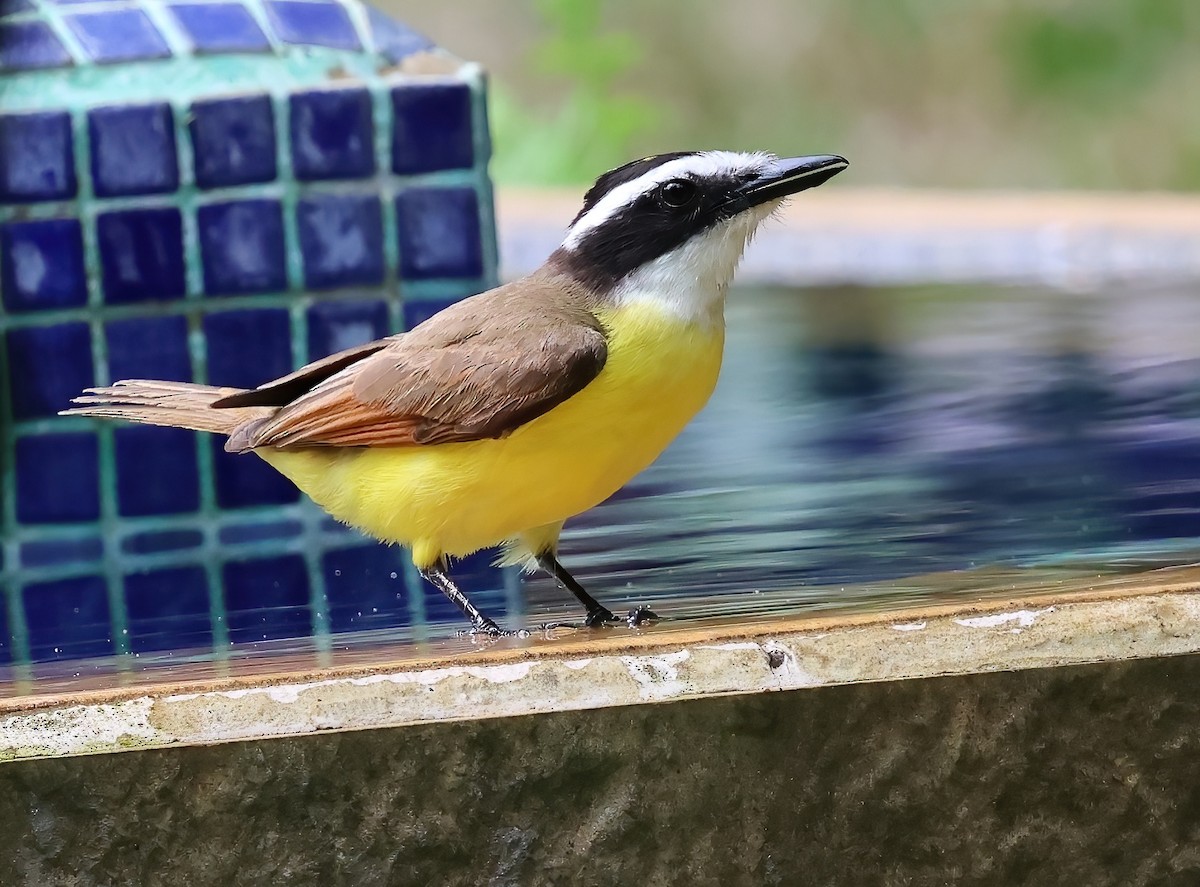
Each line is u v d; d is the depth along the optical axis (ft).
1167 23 142.72
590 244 30.66
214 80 38.93
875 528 33.14
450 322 29.91
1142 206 79.30
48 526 38.24
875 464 40.24
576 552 33.81
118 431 38.40
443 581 29.86
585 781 21.62
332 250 39.22
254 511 38.58
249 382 39.01
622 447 29.14
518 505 29.37
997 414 45.03
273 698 21.06
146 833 21.07
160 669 24.03
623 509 37.52
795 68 144.56
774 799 21.89
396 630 28.25
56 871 21.01
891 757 22.00
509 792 21.52
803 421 46.50
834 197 91.66
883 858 22.21
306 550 37.42
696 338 29.50
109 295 38.52
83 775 20.88
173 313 38.73
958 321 60.59
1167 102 141.49
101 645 28.27
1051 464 38.34
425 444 29.17
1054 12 144.05
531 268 74.54
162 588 34.19
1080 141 141.49
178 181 38.63
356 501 30.45
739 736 21.74
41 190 38.19
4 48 38.73
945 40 144.36
